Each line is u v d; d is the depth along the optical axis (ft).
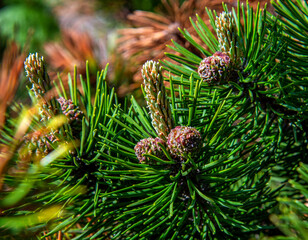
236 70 1.24
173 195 1.14
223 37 1.21
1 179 1.13
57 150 1.15
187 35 1.30
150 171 1.15
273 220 1.29
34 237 1.17
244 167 1.17
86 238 1.24
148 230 1.15
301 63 1.22
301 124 1.29
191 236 1.21
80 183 1.18
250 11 1.22
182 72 1.28
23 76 1.56
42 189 1.20
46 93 1.17
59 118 1.17
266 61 1.24
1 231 1.13
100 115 1.23
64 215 1.23
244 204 1.23
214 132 1.22
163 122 1.16
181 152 1.13
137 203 1.14
